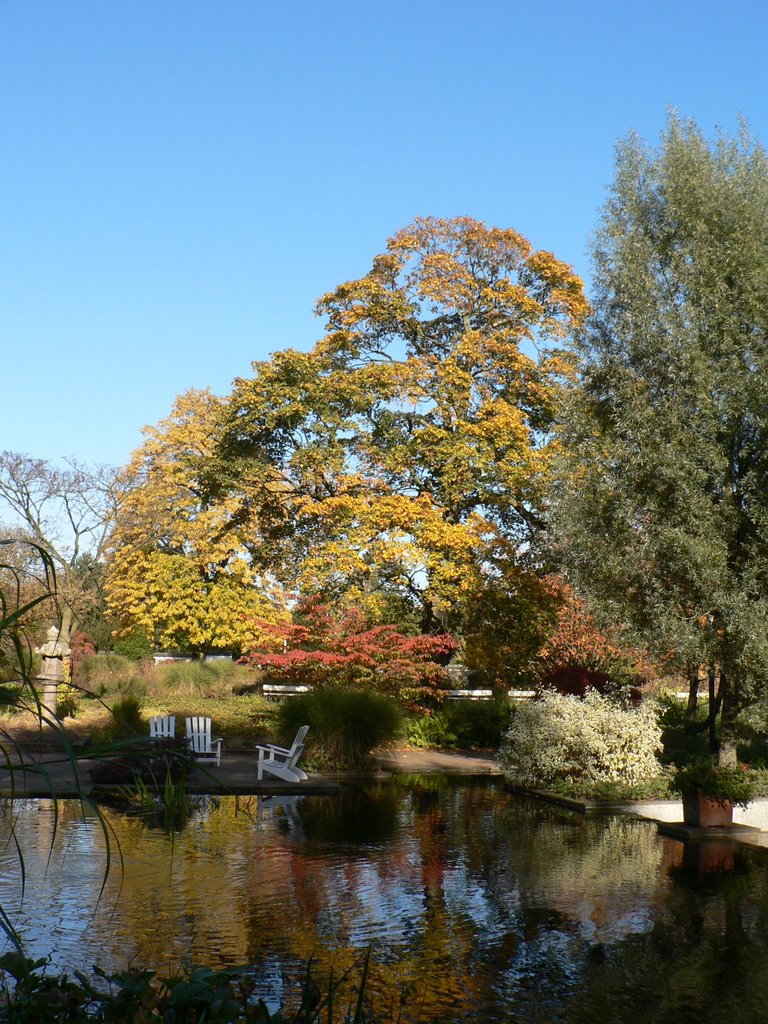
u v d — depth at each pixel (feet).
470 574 84.28
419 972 20.57
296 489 95.25
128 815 40.65
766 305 44.75
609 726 50.29
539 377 90.22
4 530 87.10
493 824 41.45
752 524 44.14
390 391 87.86
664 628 43.70
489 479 86.99
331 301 95.86
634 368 48.49
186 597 121.60
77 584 89.76
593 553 47.83
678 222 48.83
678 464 43.80
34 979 11.10
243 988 11.18
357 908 25.80
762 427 43.09
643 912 26.27
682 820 45.11
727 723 47.73
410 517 83.66
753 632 40.52
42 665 76.54
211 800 46.37
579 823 42.22
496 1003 18.79
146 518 101.55
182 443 127.54
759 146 49.62
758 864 33.37
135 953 20.88
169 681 99.81
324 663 73.72
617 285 49.26
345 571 82.89
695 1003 18.99
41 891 26.35
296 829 38.73
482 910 26.17
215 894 26.78
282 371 91.50
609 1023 17.83
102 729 62.69
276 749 53.47
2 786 46.01
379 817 42.55
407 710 76.79
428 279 92.99
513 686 94.22
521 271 96.27
